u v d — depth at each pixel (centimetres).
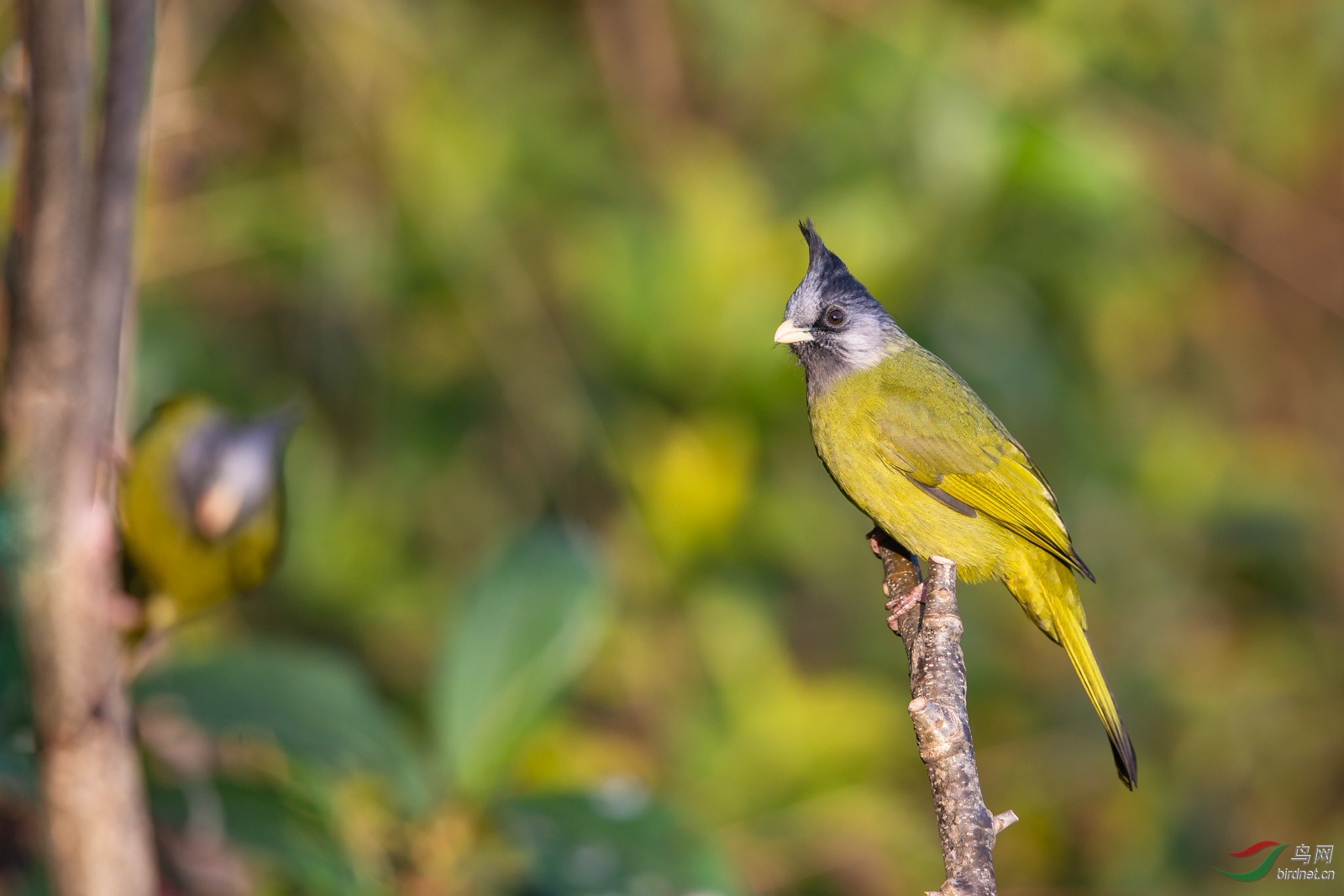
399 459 1162
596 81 1277
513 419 1172
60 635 479
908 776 1119
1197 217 1415
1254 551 1404
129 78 432
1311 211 1488
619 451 1096
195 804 671
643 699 1104
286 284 1145
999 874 1232
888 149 1147
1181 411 1458
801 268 1073
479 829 712
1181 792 1291
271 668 693
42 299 432
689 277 1067
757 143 1268
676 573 1086
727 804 1045
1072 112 1191
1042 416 1243
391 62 1114
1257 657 1395
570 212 1166
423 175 1110
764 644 1103
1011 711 1284
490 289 1126
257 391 1120
